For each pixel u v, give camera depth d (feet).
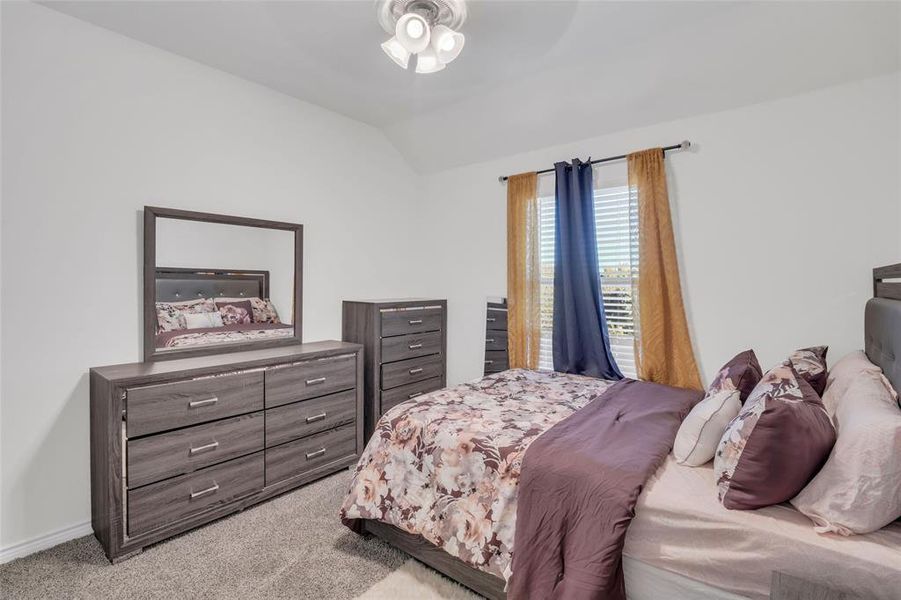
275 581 5.81
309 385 8.67
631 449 5.20
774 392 4.85
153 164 7.81
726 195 8.38
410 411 6.80
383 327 10.66
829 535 3.67
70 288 6.90
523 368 10.93
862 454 3.58
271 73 8.81
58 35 6.75
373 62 8.29
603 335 9.69
